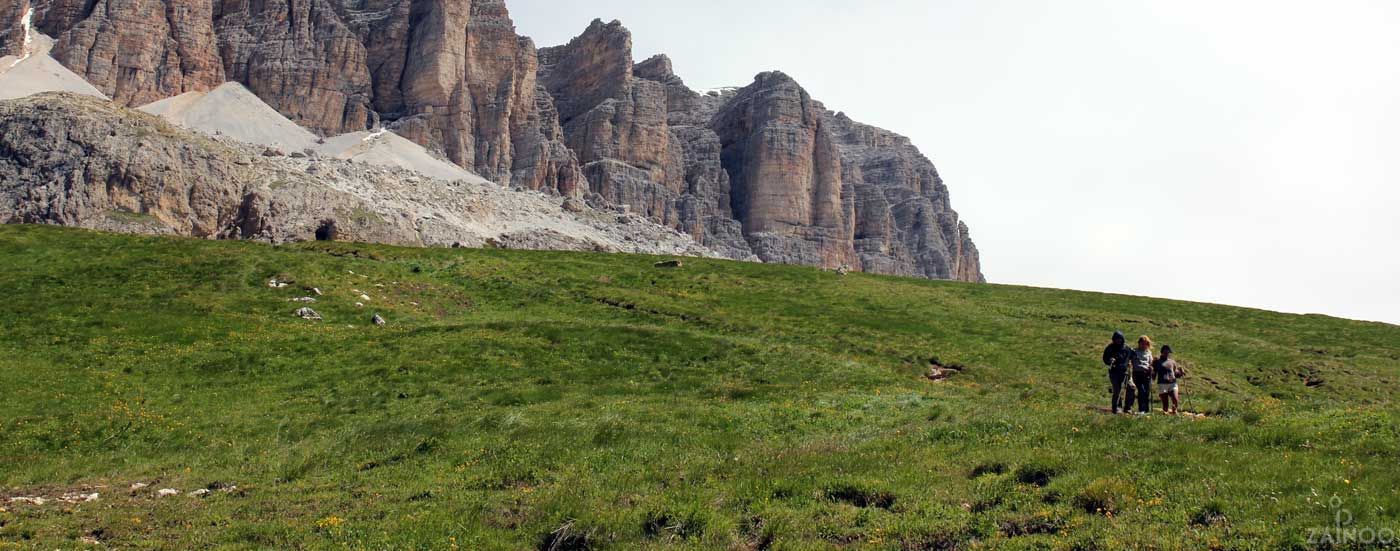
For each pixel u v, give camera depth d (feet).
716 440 106.11
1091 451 83.76
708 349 171.42
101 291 194.59
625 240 616.80
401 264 261.65
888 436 101.04
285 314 192.24
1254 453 79.77
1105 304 265.13
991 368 177.78
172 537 76.07
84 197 368.89
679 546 70.59
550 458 99.60
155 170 386.32
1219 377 179.83
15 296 185.06
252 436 119.85
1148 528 64.54
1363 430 86.48
